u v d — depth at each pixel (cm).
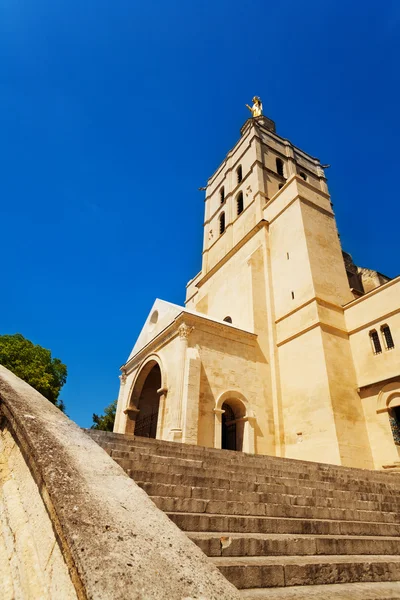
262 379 2064
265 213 2862
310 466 1069
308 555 489
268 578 386
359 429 1738
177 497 586
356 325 2005
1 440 448
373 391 1792
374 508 818
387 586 438
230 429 1973
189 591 179
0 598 284
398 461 1580
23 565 278
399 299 1806
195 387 1727
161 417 1805
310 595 362
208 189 4169
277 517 617
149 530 233
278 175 3328
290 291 2283
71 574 195
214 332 2014
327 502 742
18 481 363
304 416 1862
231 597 185
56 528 234
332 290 2189
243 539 451
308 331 2023
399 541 615
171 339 2017
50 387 3053
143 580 179
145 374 2306
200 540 424
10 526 332
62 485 261
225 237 3331
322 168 3788
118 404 2472
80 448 343
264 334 2245
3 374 569
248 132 3669
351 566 457
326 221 2553
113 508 248
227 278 2853
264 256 2581
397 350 1747
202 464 811
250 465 916
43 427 367
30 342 3197
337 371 1856
